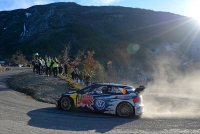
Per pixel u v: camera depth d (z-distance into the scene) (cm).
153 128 782
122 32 13962
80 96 1026
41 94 1410
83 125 783
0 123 721
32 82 1745
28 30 15512
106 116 977
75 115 941
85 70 4000
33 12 18388
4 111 890
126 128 770
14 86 1641
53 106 1128
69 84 1745
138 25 15138
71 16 16475
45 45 9662
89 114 989
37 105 1105
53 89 1551
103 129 743
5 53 9269
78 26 12812
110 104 993
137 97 996
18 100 1177
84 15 17012
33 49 9312
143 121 905
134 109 984
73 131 699
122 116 984
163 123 873
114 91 1016
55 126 745
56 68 2103
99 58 8212
